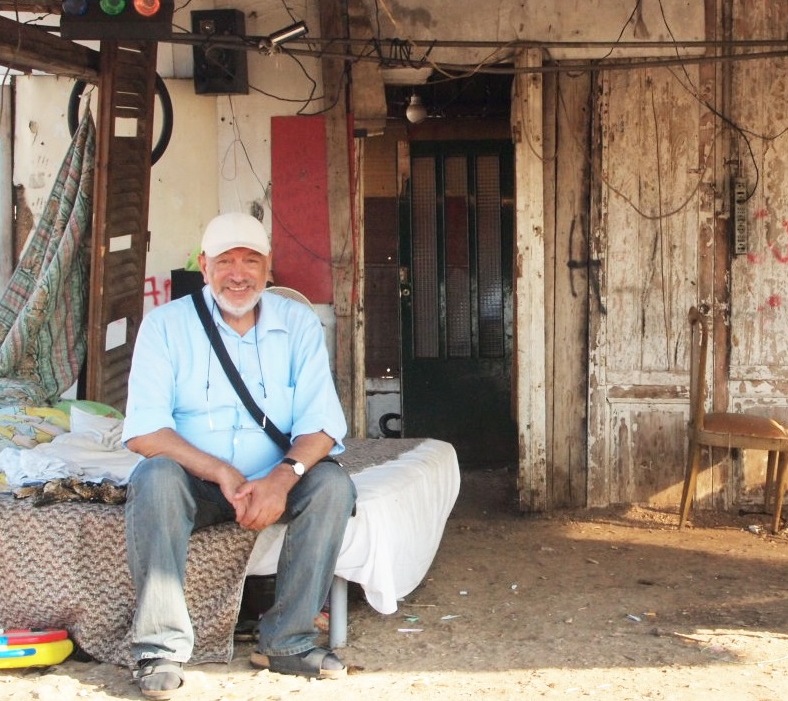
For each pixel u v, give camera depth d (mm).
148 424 3928
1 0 5691
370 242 8812
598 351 6883
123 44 6273
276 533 4160
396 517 4465
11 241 7441
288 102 7008
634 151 6773
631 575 5543
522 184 6742
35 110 7363
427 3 6652
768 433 6199
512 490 7750
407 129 8711
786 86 6645
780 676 4012
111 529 4047
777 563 5777
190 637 3820
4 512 4156
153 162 7074
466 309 8773
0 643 3951
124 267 6395
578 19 6598
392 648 4340
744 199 6688
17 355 6039
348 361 7055
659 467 6898
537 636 4520
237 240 3953
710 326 6793
